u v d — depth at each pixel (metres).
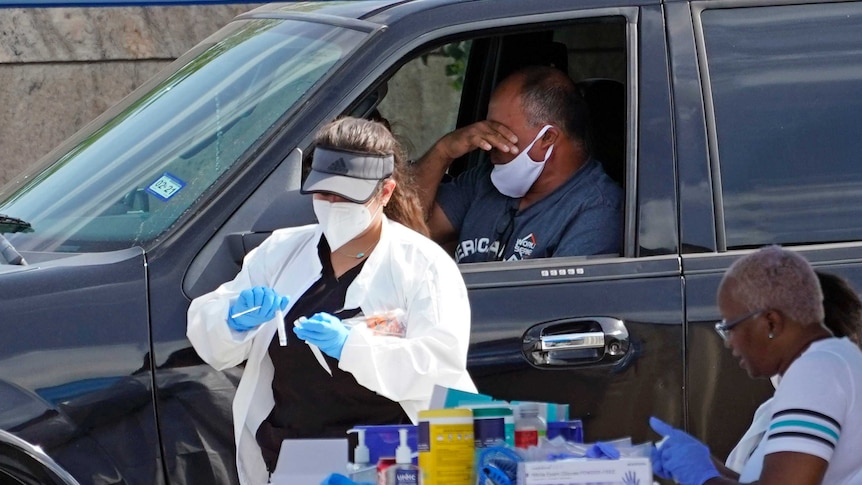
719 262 14.07
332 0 17.27
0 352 12.48
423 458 10.88
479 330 13.59
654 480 12.01
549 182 15.68
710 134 14.38
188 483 12.95
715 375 13.89
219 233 13.44
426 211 16.38
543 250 15.31
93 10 28.77
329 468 11.65
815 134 14.59
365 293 12.81
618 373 13.71
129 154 14.91
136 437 12.75
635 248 14.12
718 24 14.73
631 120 14.40
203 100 15.20
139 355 12.78
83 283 12.91
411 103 23.77
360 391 12.83
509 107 15.63
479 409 11.10
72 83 28.94
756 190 14.38
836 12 14.91
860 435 10.38
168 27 29.11
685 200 14.20
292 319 12.89
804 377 10.45
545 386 13.63
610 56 19.22
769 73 14.66
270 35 15.91
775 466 10.31
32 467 12.38
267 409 13.09
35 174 15.77
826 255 14.24
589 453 10.77
